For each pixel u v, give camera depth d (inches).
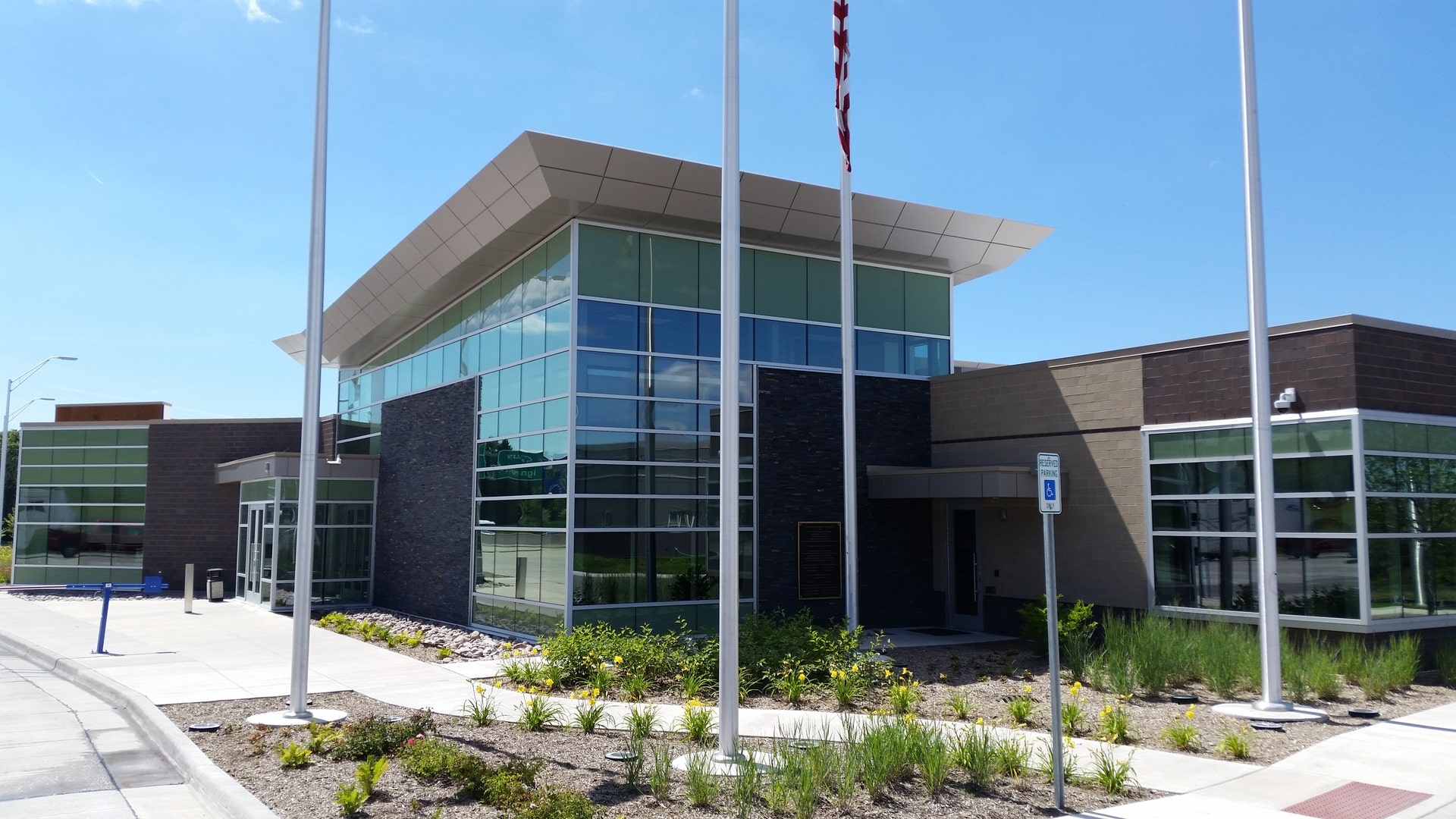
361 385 1189.7
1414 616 594.2
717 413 763.4
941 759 326.6
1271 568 478.9
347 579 1062.4
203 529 1277.1
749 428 772.0
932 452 867.4
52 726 459.8
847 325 634.2
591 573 692.1
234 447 1291.8
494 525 805.2
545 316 748.6
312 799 315.6
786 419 791.7
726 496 367.9
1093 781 339.0
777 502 777.6
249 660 645.9
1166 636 561.3
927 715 463.8
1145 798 323.9
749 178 716.7
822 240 789.9
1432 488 616.7
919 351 875.4
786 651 555.5
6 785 352.2
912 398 863.7
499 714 464.1
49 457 1333.7
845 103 631.2
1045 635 623.8
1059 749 312.2
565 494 697.6
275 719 441.4
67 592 1259.2
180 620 903.7
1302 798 326.0
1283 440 617.0
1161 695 510.6
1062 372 762.8
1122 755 381.7
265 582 1029.8
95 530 1315.2
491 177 703.7
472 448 858.1
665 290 752.3
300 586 453.1
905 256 842.8
